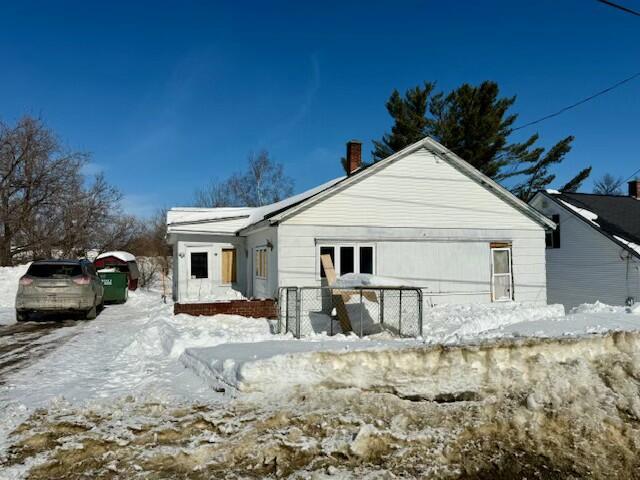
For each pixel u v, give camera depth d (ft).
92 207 111.96
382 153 120.78
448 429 18.16
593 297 79.05
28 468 14.60
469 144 110.83
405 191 52.39
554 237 87.20
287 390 20.65
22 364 27.37
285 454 15.84
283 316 43.45
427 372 21.93
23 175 103.86
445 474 15.14
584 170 118.52
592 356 24.91
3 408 19.31
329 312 46.50
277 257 47.39
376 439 16.94
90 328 41.52
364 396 20.18
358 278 38.19
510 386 21.79
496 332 28.27
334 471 14.82
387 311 40.86
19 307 44.32
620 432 18.74
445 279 53.47
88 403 19.97
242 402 19.88
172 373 24.59
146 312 53.62
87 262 51.34
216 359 22.99
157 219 165.78
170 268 132.98
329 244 49.21
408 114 116.06
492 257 55.88
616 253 75.15
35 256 104.42
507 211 56.70
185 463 15.15
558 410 19.94
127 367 26.35
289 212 47.19
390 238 51.29
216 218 65.62
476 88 111.96
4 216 99.50
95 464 14.96
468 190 55.11
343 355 21.77
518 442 17.70
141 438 16.75
